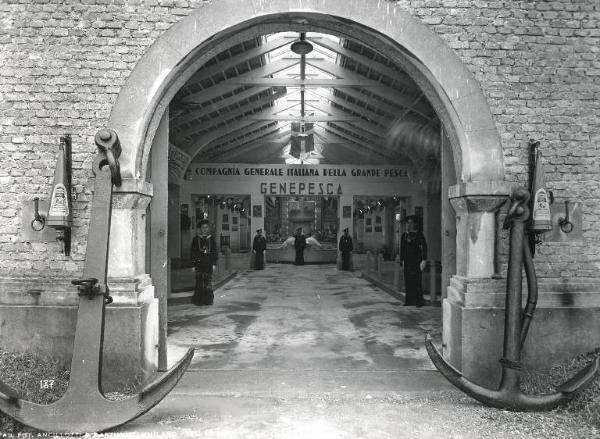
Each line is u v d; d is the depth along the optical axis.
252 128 18.44
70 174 5.15
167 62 5.20
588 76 5.38
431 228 20.80
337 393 4.92
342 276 17.28
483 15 5.34
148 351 5.20
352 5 5.28
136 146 5.12
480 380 5.15
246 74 12.62
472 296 5.19
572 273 5.33
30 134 5.22
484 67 5.33
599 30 5.39
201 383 5.23
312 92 16.19
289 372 5.63
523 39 5.36
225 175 21.56
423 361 6.11
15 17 5.24
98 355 3.85
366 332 7.82
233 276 16.50
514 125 5.33
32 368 4.88
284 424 4.16
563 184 5.34
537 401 4.33
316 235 35.81
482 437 3.90
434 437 3.90
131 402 3.79
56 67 5.23
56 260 5.18
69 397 3.79
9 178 5.22
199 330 7.99
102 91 5.21
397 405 4.59
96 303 3.94
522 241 4.58
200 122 15.73
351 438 3.89
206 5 5.23
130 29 5.23
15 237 5.20
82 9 5.24
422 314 9.39
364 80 12.62
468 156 5.27
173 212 19.64
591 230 5.34
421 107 12.69
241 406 4.57
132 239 5.13
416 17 5.33
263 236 20.61
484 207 5.22
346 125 18.47
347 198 21.67
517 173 5.30
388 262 23.23
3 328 5.12
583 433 3.95
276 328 8.15
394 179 21.64
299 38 10.41
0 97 5.23
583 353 5.25
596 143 5.36
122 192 5.02
